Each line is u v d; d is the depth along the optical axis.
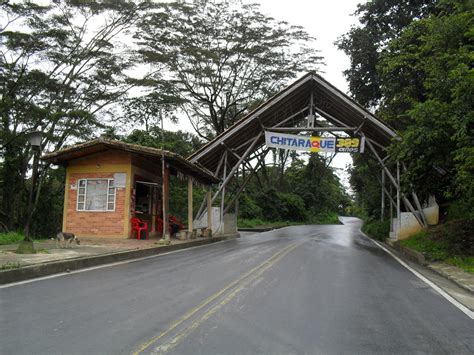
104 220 18.80
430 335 5.79
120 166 18.88
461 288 9.73
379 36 24.27
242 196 45.88
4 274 8.53
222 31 34.50
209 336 5.42
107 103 31.14
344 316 6.59
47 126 27.64
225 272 10.51
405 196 22.66
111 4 29.12
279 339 5.38
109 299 7.31
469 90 12.61
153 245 15.76
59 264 10.16
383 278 10.49
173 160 18.42
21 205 27.69
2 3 25.36
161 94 32.19
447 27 15.02
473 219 16.86
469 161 12.14
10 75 26.77
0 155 26.16
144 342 5.13
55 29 26.70
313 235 27.88
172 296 7.64
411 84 20.66
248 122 24.22
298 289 8.48
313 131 24.91
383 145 25.00
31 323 5.80
